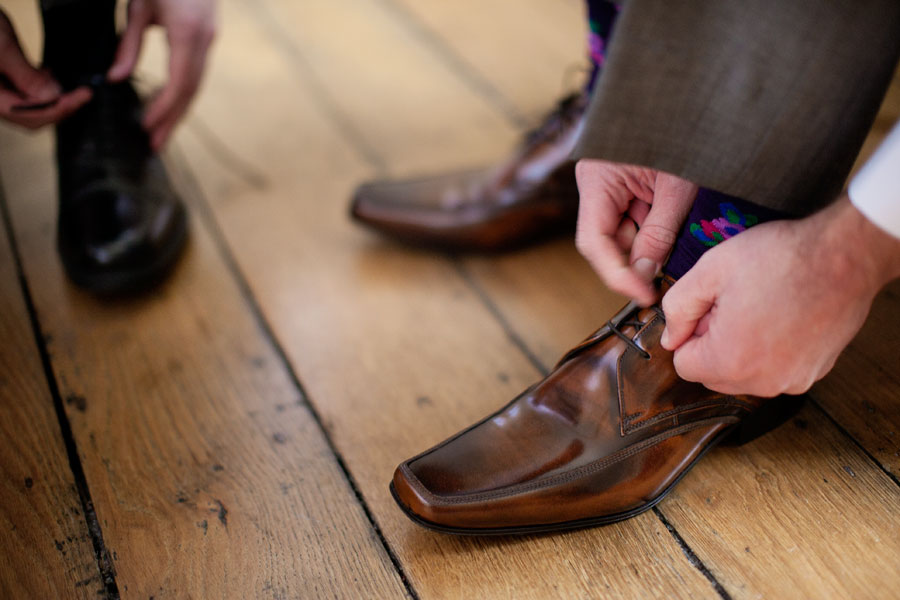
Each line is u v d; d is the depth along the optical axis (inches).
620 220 34.4
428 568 33.2
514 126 54.6
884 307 39.6
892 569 32.2
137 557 33.8
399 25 70.9
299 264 45.1
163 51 66.6
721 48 29.0
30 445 37.2
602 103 29.7
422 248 46.0
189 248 45.8
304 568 33.4
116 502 35.3
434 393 38.9
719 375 30.8
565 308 42.3
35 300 43.0
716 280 30.1
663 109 29.6
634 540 33.4
